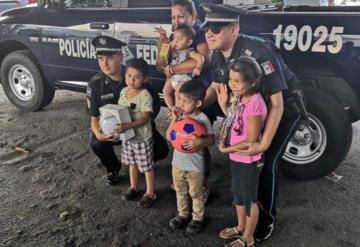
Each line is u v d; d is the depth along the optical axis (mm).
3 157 3576
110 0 3709
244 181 2109
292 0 4301
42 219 2654
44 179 3184
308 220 2600
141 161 2684
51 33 4207
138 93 2605
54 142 3898
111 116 2508
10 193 2977
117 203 2840
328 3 4656
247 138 1972
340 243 2375
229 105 2109
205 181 2736
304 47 2809
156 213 2711
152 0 3457
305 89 2871
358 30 2605
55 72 4367
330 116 2814
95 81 2695
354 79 2723
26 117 4617
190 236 2459
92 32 3855
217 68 2158
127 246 2383
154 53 3434
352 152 3605
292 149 3043
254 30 2959
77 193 2980
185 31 2453
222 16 1966
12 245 2393
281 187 3014
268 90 1951
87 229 2547
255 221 2201
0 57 4906
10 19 4547
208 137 2312
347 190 2959
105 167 3125
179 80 2604
